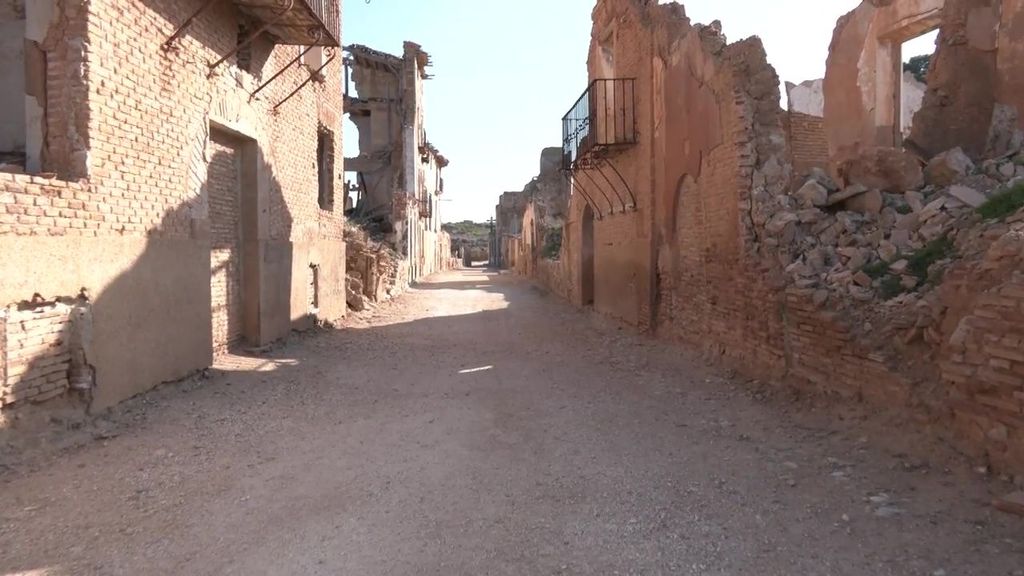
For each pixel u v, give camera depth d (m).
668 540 3.96
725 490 4.74
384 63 33.44
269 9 9.70
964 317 4.86
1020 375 4.27
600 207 17.09
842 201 8.05
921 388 5.33
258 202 10.94
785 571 3.55
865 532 3.96
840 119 13.12
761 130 8.77
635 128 13.79
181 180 8.20
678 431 6.33
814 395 6.75
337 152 16.03
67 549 3.86
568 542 3.96
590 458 5.55
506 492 4.79
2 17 7.10
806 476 4.94
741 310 8.68
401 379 9.12
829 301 6.68
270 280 11.46
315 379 9.00
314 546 3.92
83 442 5.86
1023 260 4.54
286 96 12.16
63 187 6.00
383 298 21.72
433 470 5.28
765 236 8.22
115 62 6.78
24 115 7.10
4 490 4.77
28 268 5.60
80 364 6.22
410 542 3.97
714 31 10.14
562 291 23.94
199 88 8.67
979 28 9.58
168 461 5.45
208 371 8.83
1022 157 7.49
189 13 8.37
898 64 12.12
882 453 5.21
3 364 5.33
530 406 7.48
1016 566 3.46
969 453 4.68
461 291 27.89
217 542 3.97
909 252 6.73
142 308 7.25
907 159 7.80
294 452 5.74
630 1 13.89
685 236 11.08
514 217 64.75
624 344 12.20
